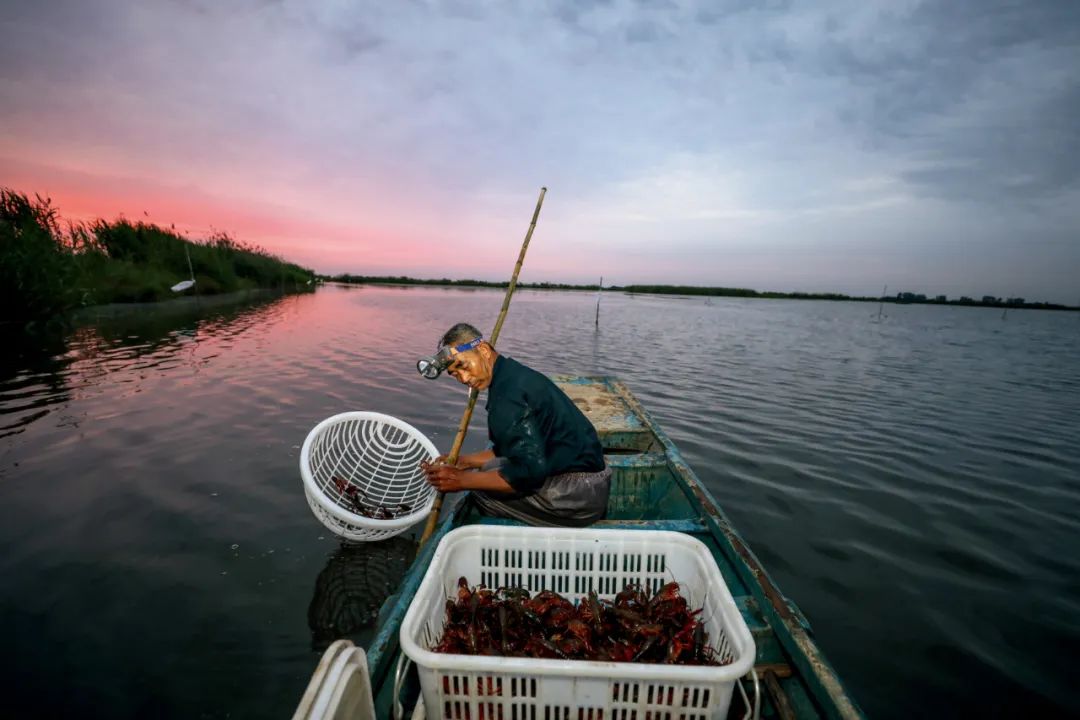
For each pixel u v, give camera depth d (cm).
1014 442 768
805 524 489
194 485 487
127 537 398
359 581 361
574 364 1338
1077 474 641
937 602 376
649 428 459
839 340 2317
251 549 390
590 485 289
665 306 5303
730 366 1383
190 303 2362
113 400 760
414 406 823
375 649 197
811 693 182
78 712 245
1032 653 326
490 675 158
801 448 708
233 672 274
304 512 447
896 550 447
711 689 153
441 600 205
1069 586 400
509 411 272
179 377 927
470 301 4297
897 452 705
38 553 372
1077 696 292
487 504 304
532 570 236
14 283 1325
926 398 1060
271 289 3806
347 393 878
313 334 1614
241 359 1130
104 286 1980
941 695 291
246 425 668
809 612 363
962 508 533
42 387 823
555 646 191
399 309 2964
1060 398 1110
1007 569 422
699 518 316
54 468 516
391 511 439
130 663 277
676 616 202
